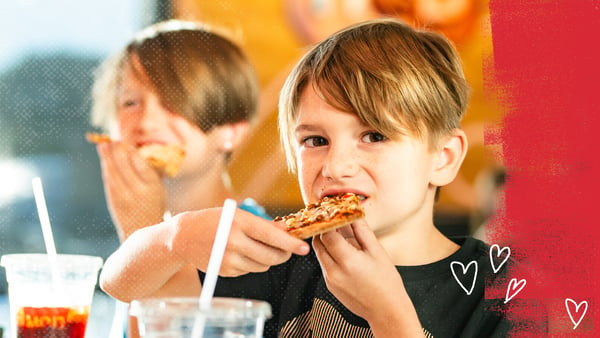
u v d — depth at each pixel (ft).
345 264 3.52
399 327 3.55
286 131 4.41
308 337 4.64
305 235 3.38
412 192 4.06
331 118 3.97
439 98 4.17
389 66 4.05
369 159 3.96
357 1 9.86
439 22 9.11
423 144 4.08
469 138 9.27
